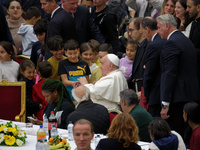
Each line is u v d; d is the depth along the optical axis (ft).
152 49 69.00
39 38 88.94
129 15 107.45
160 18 67.92
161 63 66.95
